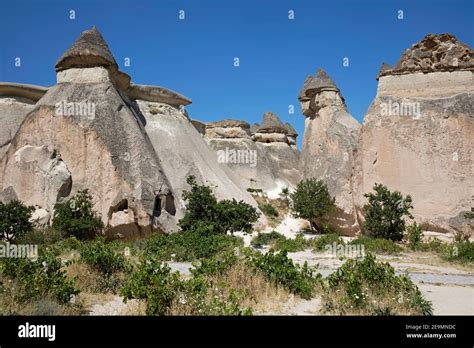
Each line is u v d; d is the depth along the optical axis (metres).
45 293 7.50
